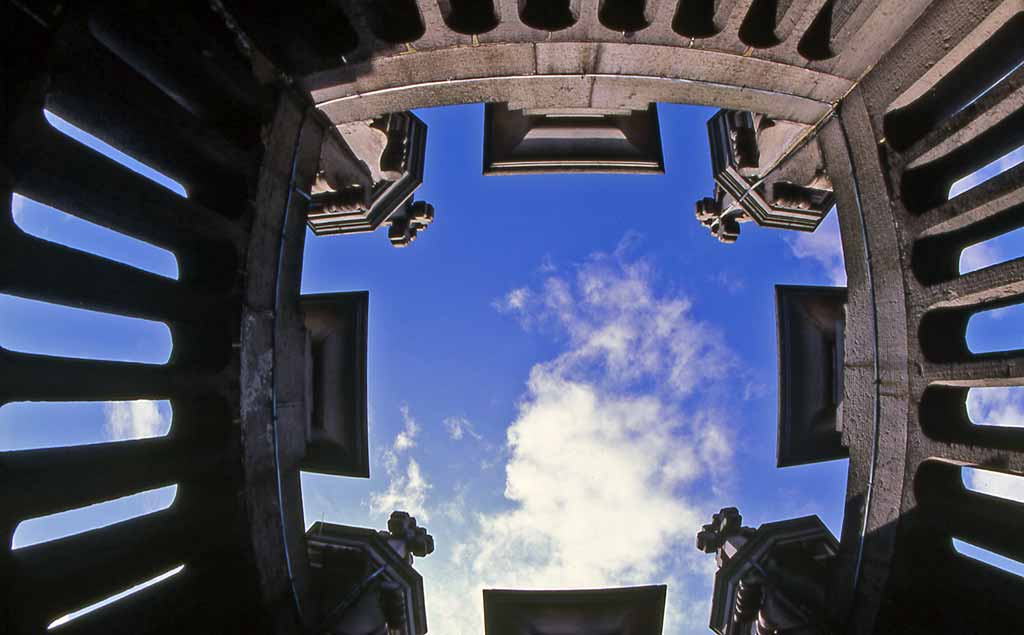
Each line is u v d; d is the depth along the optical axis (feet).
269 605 38.42
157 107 31.22
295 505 42.09
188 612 36.32
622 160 56.59
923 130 39.09
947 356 36.50
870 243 41.04
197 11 35.04
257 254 38.11
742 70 41.70
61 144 26.78
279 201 40.45
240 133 38.55
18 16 25.07
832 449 54.54
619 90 45.06
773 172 54.80
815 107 44.06
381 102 44.88
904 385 38.24
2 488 25.57
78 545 30.63
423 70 42.11
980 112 33.47
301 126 42.75
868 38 37.58
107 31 30.25
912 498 38.04
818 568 52.47
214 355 36.14
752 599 53.31
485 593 50.39
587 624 49.90
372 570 51.44
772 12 39.50
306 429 45.06
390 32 39.24
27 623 26.37
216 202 37.45
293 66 40.09
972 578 36.83
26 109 25.23
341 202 56.39
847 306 43.01
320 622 44.19
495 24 39.11
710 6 39.63
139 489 32.45
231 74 35.47
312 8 38.42
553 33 39.40
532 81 43.91
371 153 58.80
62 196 28.32
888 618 39.19
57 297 28.22
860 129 41.45
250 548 37.06
